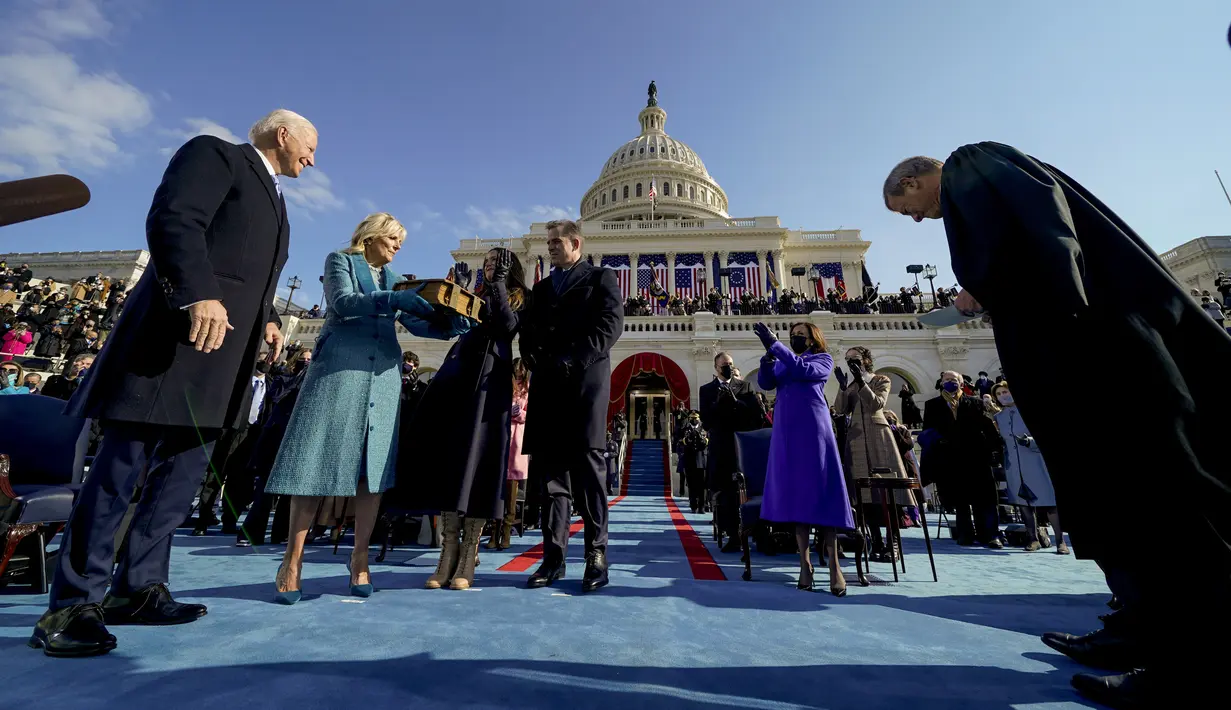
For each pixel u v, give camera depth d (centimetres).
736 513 516
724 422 540
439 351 1995
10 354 1526
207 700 129
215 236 208
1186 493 127
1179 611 126
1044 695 146
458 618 223
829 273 3972
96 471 183
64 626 165
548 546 321
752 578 359
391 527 484
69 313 1841
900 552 370
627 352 2031
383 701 132
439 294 260
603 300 341
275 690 137
